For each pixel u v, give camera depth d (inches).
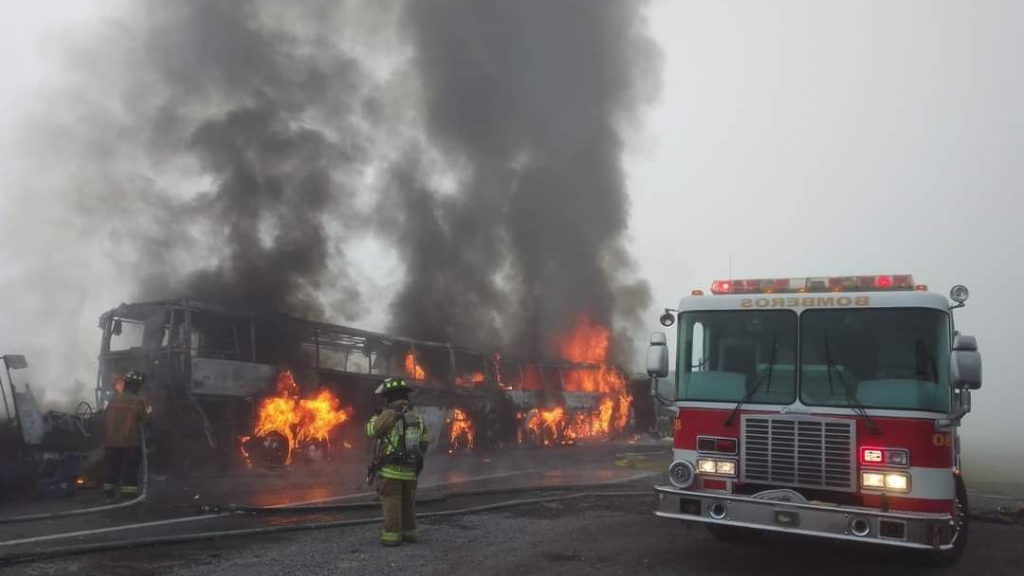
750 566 229.3
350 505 317.7
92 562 209.0
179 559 215.6
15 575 193.8
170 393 473.7
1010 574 229.9
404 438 245.9
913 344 212.4
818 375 218.5
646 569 220.1
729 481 221.1
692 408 231.0
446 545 245.0
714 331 236.7
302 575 199.0
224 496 362.3
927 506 198.4
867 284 229.6
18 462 341.7
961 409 201.3
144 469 373.4
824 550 257.0
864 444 207.8
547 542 255.3
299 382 557.6
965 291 218.5
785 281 237.5
